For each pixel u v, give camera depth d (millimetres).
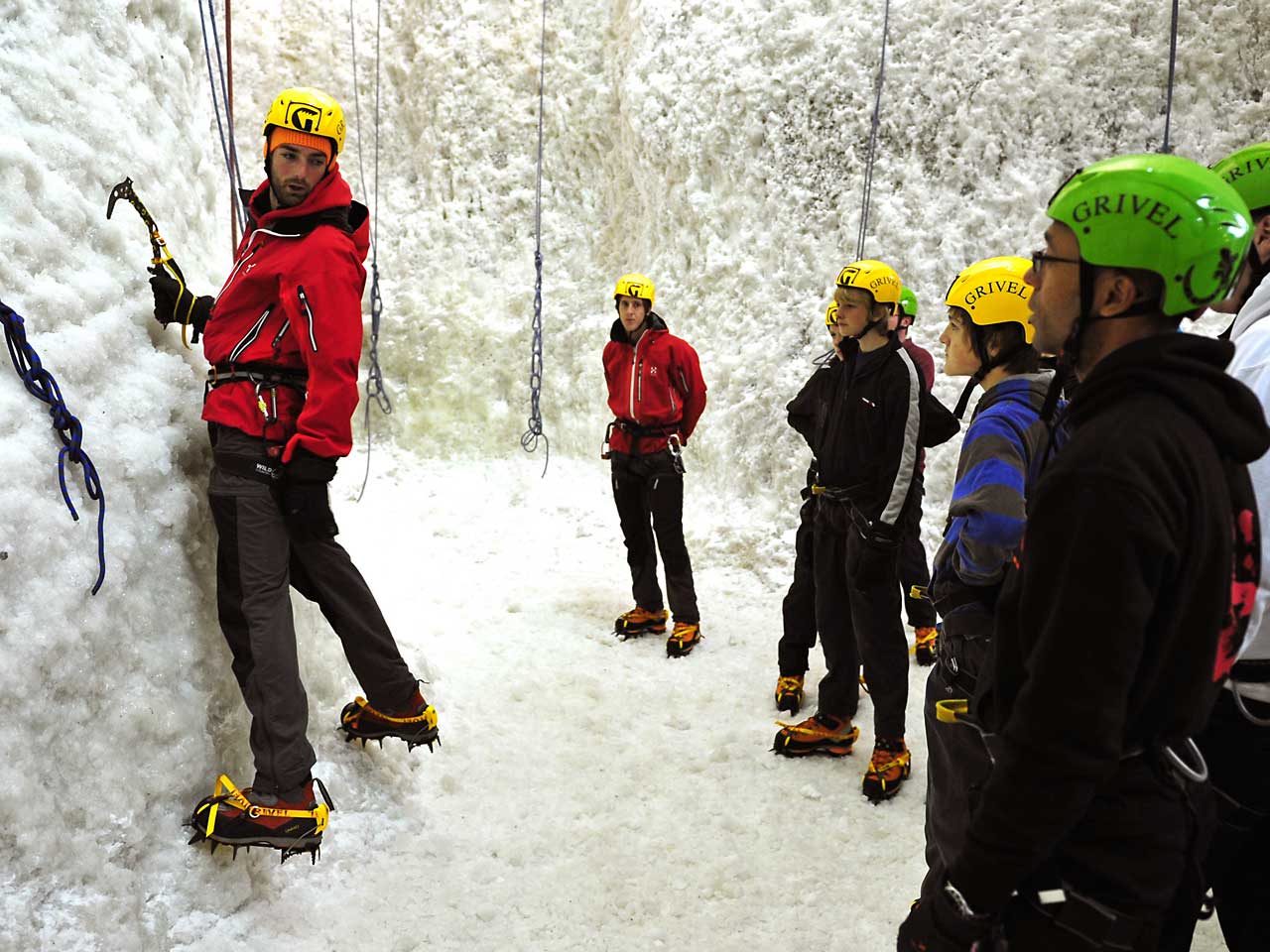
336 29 7008
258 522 2443
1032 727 1136
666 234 6301
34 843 2041
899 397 3045
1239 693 1725
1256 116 4812
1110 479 1105
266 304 2426
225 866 2424
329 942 2443
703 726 3779
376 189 7082
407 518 6176
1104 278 1229
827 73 5598
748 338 5777
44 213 2340
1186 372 1175
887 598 3199
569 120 6871
